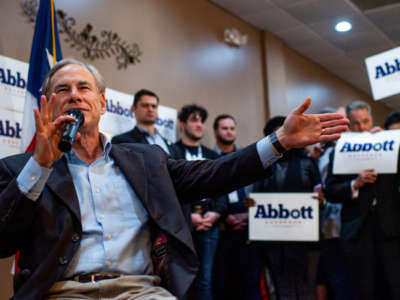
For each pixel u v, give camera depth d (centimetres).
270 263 349
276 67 639
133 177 141
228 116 435
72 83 149
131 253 136
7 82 315
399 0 554
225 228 375
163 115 441
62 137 119
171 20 484
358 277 341
